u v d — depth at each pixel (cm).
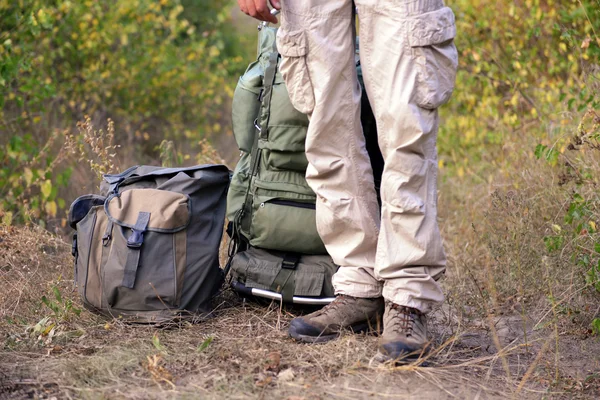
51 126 773
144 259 383
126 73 912
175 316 385
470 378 330
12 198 605
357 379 319
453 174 712
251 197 411
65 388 309
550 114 627
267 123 394
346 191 354
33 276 456
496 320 419
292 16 344
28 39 727
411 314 337
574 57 646
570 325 406
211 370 326
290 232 396
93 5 902
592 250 425
